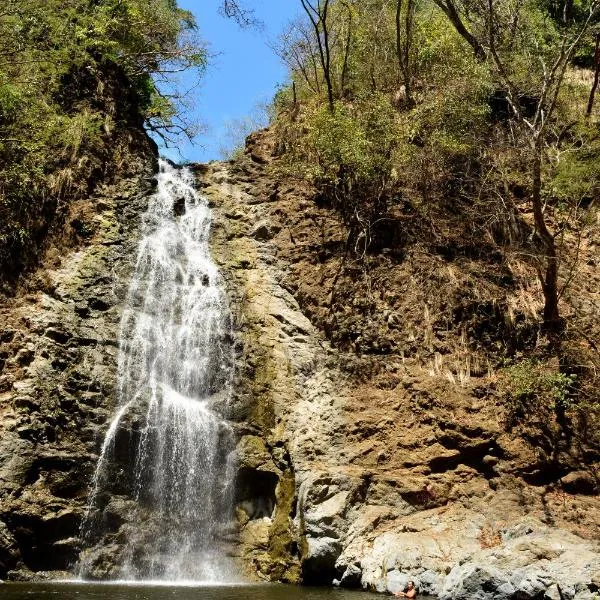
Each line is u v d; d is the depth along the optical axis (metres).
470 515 12.59
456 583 10.12
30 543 11.59
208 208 18.83
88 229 16.78
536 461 13.35
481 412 14.13
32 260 15.52
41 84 18.45
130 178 18.78
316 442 13.66
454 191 18.64
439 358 15.14
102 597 9.65
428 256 16.98
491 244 17.48
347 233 17.50
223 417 14.11
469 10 22.06
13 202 15.84
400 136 18.17
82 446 12.68
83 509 12.18
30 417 12.53
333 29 23.55
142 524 12.58
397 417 14.20
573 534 11.68
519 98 20.77
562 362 15.02
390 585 10.80
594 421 13.98
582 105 21.16
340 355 15.42
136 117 20.92
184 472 13.38
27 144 16.70
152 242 17.27
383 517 12.37
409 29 20.98
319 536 11.95
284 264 17.14
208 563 12.54
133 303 15.59
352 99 21.17
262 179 19.45
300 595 10.26
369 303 16.20
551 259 15.13
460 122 18.95
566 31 19.62
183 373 14.88
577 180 16.53
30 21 19.27
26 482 11.91
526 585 9.48
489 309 16.02
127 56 22.86
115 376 13.97
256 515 13.24
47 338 13.92
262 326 15.76
